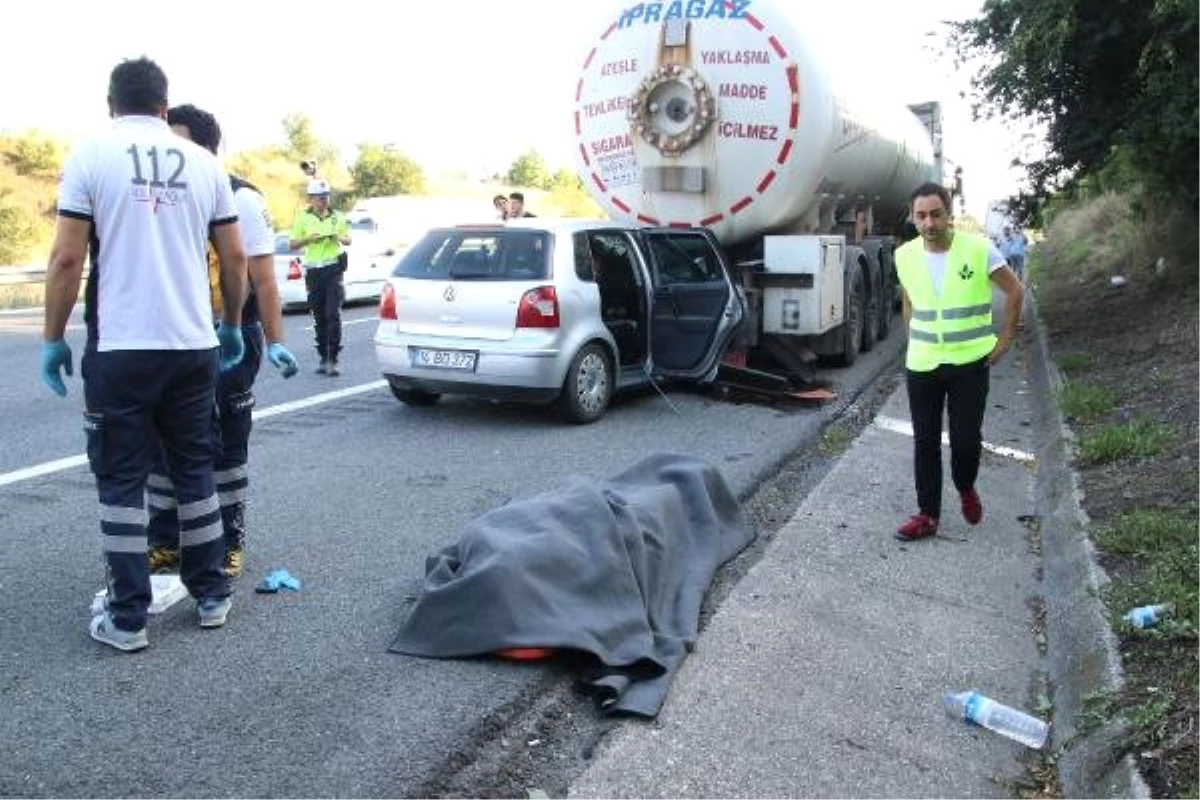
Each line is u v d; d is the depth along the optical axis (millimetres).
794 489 6840
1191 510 5262
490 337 8289
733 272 10016
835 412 9305
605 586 4246
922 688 4066
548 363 8211
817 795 3301
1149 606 4148
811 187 10125
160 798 3100
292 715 3611
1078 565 4930
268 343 4789
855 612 4699
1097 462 6555
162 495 4797
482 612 4059
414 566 5129
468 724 3580
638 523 4672
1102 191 15922
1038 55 11047
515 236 8492
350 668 3979
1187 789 2977
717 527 5359
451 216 23531
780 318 10094
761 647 4266
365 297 19562
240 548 4965
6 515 5832
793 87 9734
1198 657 3707
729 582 4992
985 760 3590
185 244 4027
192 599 4625
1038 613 4859
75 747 3369
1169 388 8039
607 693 3752
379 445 7781
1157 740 3248
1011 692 4094
